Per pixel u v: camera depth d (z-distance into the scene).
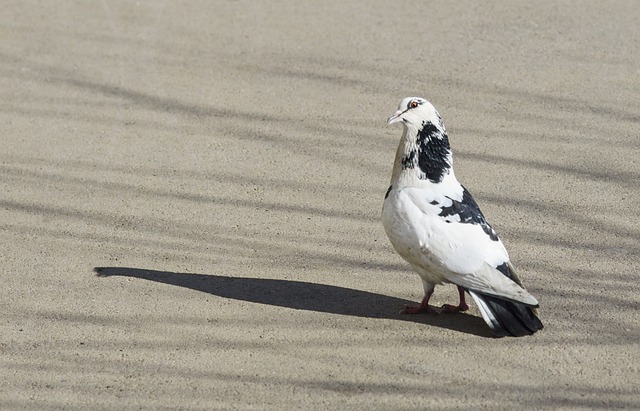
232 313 8.31
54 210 10.26
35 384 7.43
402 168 7.93
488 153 11.22
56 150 11.66
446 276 7.63
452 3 16.16
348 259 9.19
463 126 11.90
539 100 12.53
